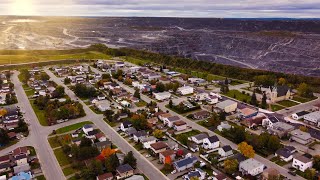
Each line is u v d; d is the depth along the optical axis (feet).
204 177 285.02
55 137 372.99
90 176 280.10
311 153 336.90
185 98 533.14
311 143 362.53
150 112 452.76
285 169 302.86
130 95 533.14
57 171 295.89
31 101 515.91
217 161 309.01
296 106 500.33
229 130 379.14
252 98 501.97
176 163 299.79
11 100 503.61
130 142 361.10
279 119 426.10
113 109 472.85
